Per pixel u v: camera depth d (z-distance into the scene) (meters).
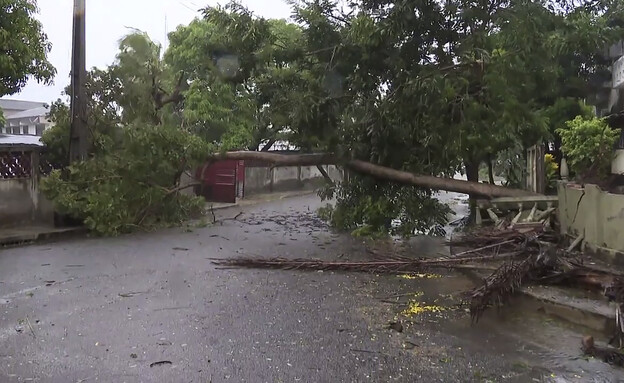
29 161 11.74
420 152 11.38
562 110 13.72
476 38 10.27
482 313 5.91
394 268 7.84
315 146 11.98
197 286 7.20
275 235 11.80
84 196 11.49
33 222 11.80
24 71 10.42
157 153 11.99
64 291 6.89
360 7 11.66
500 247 7.77
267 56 12.00
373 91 11.38
